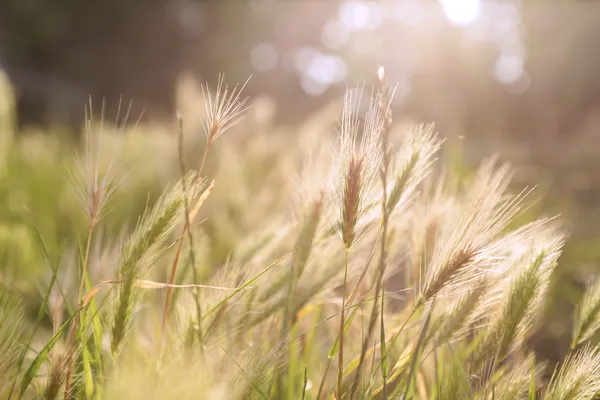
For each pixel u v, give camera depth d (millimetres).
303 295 650
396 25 18859
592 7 9945
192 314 622
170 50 12195
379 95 550
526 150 2818
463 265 579
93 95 11219
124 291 580
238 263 695
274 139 1513
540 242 628
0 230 1065
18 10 10180
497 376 618
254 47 14000
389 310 732
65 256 843
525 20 10734
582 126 9266
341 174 578
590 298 667
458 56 15688
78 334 591
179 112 604
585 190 2189
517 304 610
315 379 702
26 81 8359
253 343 666
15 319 579
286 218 821
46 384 568
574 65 10023
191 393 508
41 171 1883
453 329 612
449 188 754
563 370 601
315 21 17625
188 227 604
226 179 1154
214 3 12852
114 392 515
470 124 10695
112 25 11430
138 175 1490
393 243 698
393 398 593
